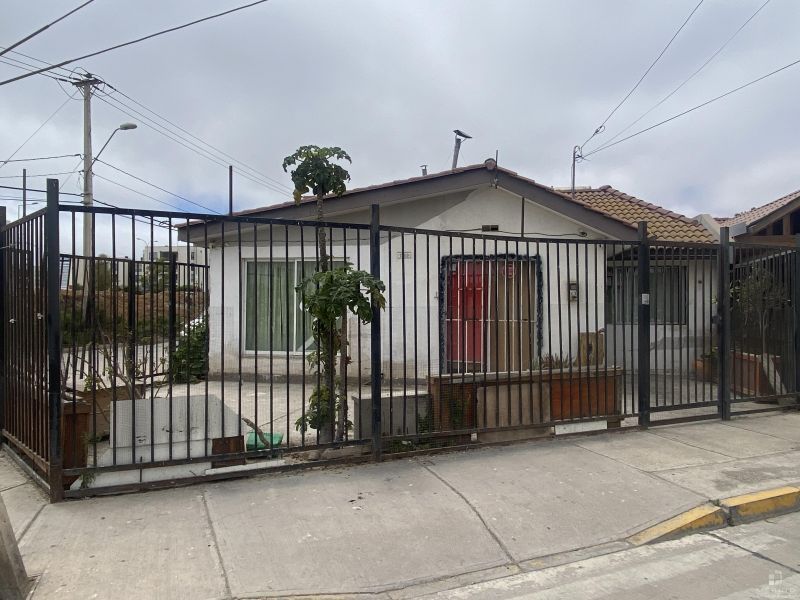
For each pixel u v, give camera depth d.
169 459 4.81
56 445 4.45
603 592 3.58
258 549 3.88
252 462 5.22
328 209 10.10
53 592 3.28
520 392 6.25
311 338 10.38
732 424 7.30
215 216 4.89
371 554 3.90
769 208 12.66
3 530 3.20
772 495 4.93
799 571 3.86
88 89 18.69
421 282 10.14
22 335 5.13
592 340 10.01
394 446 5.90
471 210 10.29
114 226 4.73
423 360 9.95
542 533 4.31
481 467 5.51
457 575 3.76
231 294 10.55
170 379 4.81
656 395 7.06
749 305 8.28
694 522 4.52
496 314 6.25
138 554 3.73
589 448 6.17
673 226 11.52
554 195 9.97
